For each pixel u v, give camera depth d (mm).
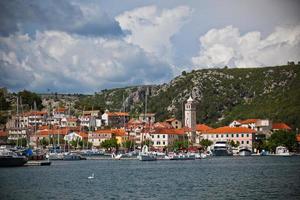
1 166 199250
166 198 109875
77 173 177250
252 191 120500
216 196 112250
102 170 193125
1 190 125812
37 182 144750
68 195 115875
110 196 113625
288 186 130875
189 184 137875
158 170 193250
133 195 115125
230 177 159250
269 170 190125
